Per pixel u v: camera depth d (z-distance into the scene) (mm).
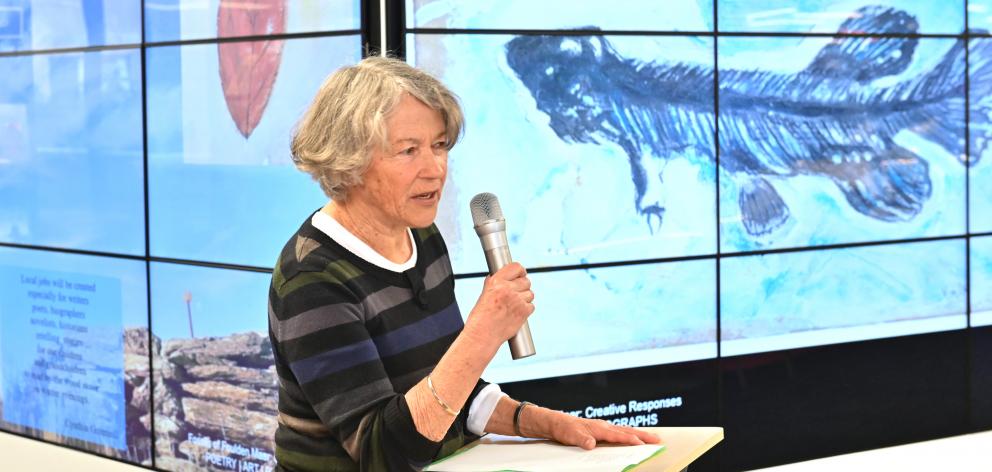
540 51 5957
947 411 7297
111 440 6992
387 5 5559
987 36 7203
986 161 7273
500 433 3168
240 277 6156
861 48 6820
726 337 6582
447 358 2660
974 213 7262
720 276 6539
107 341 6918
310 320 2729
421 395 2637
